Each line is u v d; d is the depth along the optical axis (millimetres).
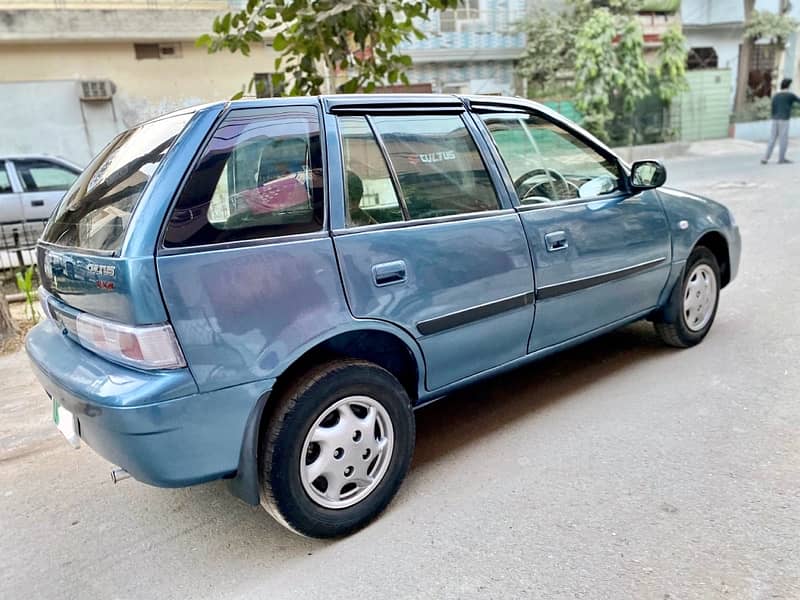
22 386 4473
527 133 3287
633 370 3883
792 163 13641
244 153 2303
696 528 2344
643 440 3021
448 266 2738
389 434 2604
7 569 2473
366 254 2494
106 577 2391
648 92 16953
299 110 2480
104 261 2102
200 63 12344
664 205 3838
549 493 2654
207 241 2148
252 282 2207
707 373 3719
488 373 3068
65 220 2633
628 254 3564
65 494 3033
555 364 4113
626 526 2391
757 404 3273
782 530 2291
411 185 2732
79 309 2332
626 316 3713
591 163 3570
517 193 3117
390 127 2729
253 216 2271
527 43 16875
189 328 2080
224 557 2469
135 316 2023
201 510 2828
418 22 15469
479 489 2740
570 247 3252
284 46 4785
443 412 3557
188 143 2201
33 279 7270
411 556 2342
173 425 2080
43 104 11508
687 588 2053
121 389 2043
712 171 13211
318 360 2469
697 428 3086
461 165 2930
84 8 11266
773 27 19656
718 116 19250
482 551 2328
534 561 2246
